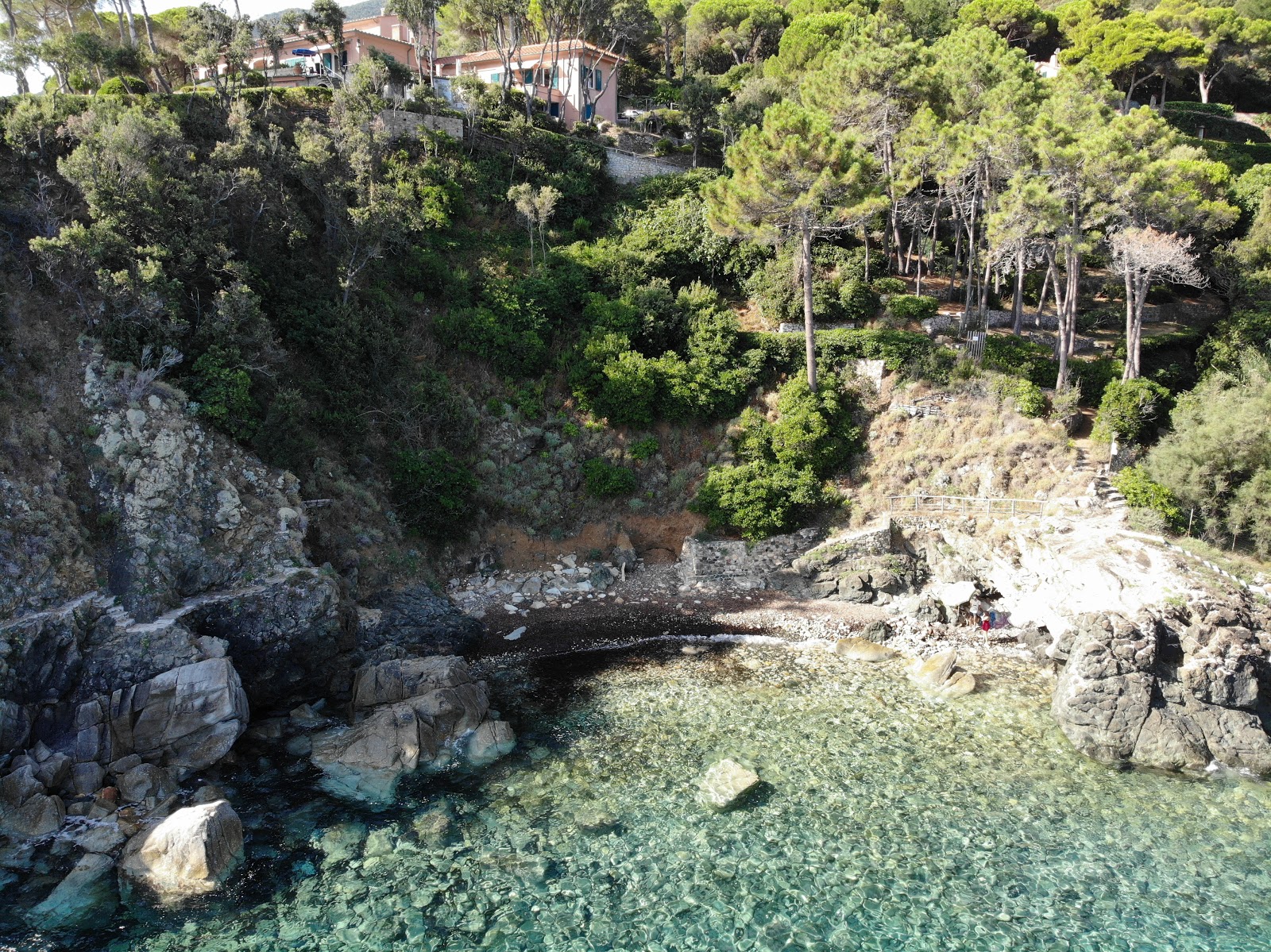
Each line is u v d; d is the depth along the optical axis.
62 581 25.58
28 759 22.56
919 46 48.94
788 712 27.97
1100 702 25.97
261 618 27.94
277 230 40.03
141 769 23.20
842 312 46.75
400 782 24.17
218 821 20.86
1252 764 25.08
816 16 65.12
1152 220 40.72
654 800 23.28
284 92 50.50
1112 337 47.78
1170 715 25.89
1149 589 29.02
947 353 42.69
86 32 51.78
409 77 58.88
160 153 35.53
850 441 41.62
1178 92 77.31
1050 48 77.56
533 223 51.72
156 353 31.03
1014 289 50.69
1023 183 39.31
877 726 27.19
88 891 19.58
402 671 28.12
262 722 27.17
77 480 27.53
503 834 21.91
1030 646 32.66
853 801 23.30
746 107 59.94
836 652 32.41
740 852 21.22
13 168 36.16
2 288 29.91
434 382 40.81
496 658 32.06
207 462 30.19
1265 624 27.75
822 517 39.94
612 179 58.31
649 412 42.12
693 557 38.69
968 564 36.81
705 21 76.31
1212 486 35.16
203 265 35.19
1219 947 18.31
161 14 63.62
